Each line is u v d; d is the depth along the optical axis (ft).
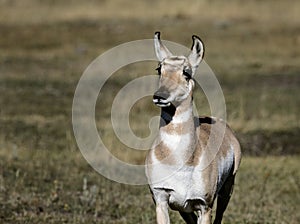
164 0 444.96
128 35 367.45
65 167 162.91
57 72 287.69
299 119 218.38
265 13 427.74
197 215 107.14
